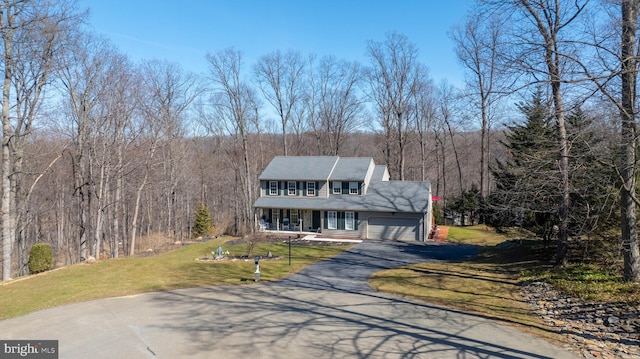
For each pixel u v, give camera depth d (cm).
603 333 954
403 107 4456
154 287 1561
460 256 2286
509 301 1300
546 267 1620
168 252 2803
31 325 1098
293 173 3416
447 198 4791
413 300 1345
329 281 1669
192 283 1633
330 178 3266
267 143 5744
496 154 4869
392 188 3231
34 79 2094
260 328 1067
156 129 3105
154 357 873
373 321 1120
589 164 1209
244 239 3155
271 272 1855
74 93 2456
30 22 1741
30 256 1947
